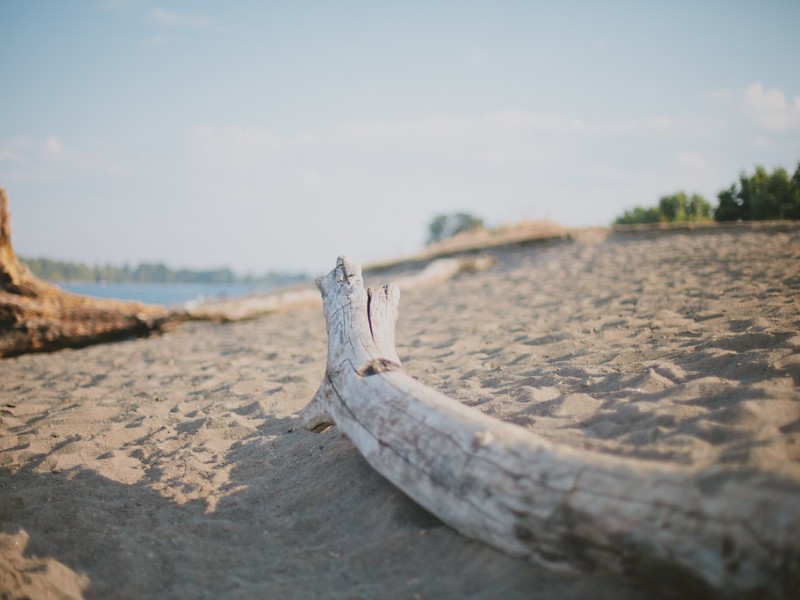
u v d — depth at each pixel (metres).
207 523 2.98
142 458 4.02
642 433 2.88
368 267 19.44
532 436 2.33
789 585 1.53
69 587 2.45
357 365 3.34
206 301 17.53
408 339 7.32
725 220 16.12
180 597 2.43
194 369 6.95
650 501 1.81
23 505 3.25
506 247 17.53
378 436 2.82
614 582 2.00
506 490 2.17
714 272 8.39
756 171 15.64
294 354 7.37
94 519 3.06
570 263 13.40
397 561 2.45
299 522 2.92
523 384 4.33
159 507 3.25
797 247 9.73
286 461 3.75
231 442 4.24
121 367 7.53
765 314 5.06
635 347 4.77
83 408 5.32
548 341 5.73
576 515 1.94
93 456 4.11
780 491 1.63
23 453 4.13
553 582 2.07
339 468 3.39
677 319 5.56
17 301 9.28
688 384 3.40
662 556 1.75
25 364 8.35
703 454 2.48
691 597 1.77
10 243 9.35
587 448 2.84
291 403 5.07
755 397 3.01
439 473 2.44
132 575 2.56
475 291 11.74
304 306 13.28
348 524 2.84
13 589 2.39
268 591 2.39
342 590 2.34
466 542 2.41
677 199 18.84
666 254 11.64
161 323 10.52
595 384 3.92
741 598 1.60
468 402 4.08
